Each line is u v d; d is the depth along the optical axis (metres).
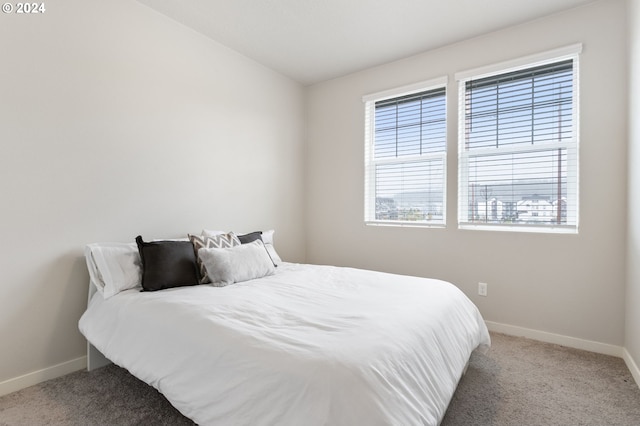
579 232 2.37
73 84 2.01
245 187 3.18
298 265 2.82
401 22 2.56
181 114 2.62
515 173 2.65
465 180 2.88
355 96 3.52
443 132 3.02
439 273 2.98
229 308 1.58
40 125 1.88
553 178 2.50
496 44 2.69
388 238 3.29
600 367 2.08
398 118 3.29
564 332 2.43
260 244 2.60
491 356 2.24
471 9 2.39
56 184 1.94
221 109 2.94
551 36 2.45
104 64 2.15
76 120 2.02
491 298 2.72
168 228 2.53
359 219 3.50
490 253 2.73
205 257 2.14
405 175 3.24
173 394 1.37
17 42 1.79
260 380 1.13
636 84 1.97
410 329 1.40
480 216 2.81
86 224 2.08
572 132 2.43
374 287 2.03
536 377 1.95
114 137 2.21
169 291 1.93
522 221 2.63
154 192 2.44
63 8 1.96
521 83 2.63
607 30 2.25
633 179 2.03
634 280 2.00
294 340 1.25
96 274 1.99
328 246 3.74
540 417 1.57
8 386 1.79
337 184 3.66
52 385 1.88
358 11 2.42
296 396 1.04
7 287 1.78
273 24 2.61
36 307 1.89
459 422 1.53
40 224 1.89
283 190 3.62
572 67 2.43
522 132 2.63
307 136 3.91
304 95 3.90
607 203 2.27
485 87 2.79
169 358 1.44
